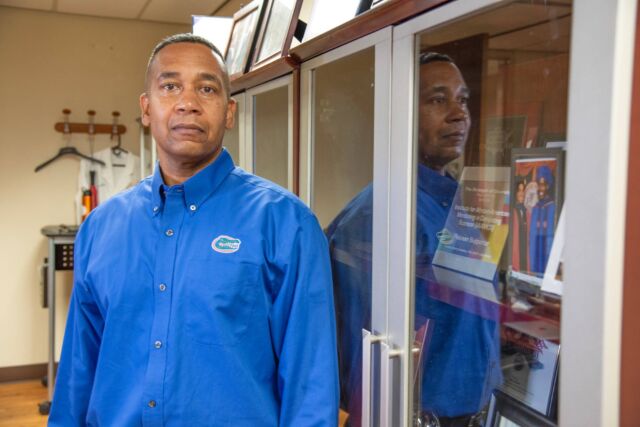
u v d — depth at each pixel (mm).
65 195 4031
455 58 955
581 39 651
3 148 3859
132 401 1127
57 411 1347
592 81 636
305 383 1129
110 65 4066
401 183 1042
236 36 2186
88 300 1275
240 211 1160
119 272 1173
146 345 1132
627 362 635
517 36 821
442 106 1000
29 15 3846
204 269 1113
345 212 1300
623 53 610
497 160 901
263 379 1154
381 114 1106
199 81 1151
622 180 617
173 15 3965
